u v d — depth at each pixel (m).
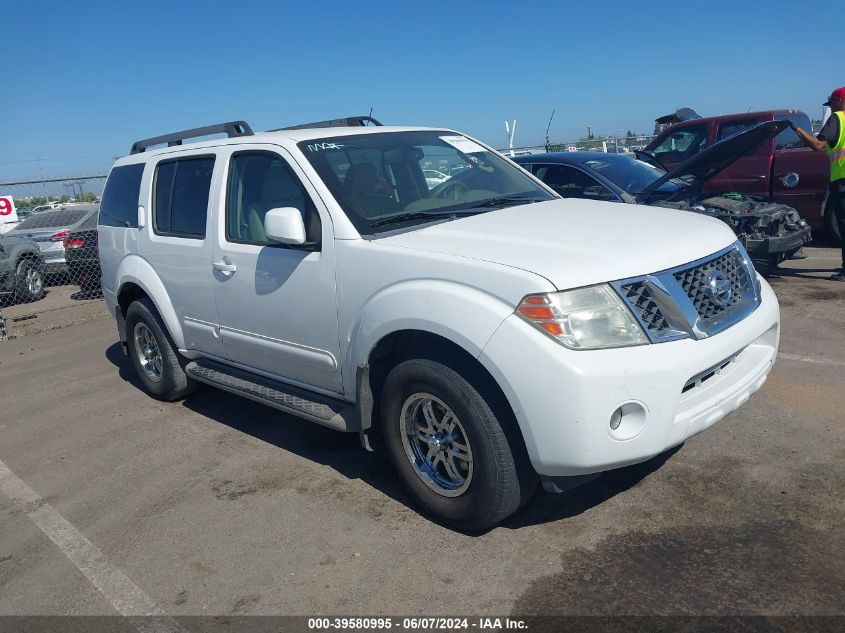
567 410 2.82
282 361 4.21
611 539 3.25
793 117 10.03
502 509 3.21
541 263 3.02
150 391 5.89
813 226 9.62
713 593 2.81
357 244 3.58
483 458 3.13
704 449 4.03
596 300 2.92
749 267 3.68
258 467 4.42
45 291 12.54
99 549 3.66
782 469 3.73
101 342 8.40
